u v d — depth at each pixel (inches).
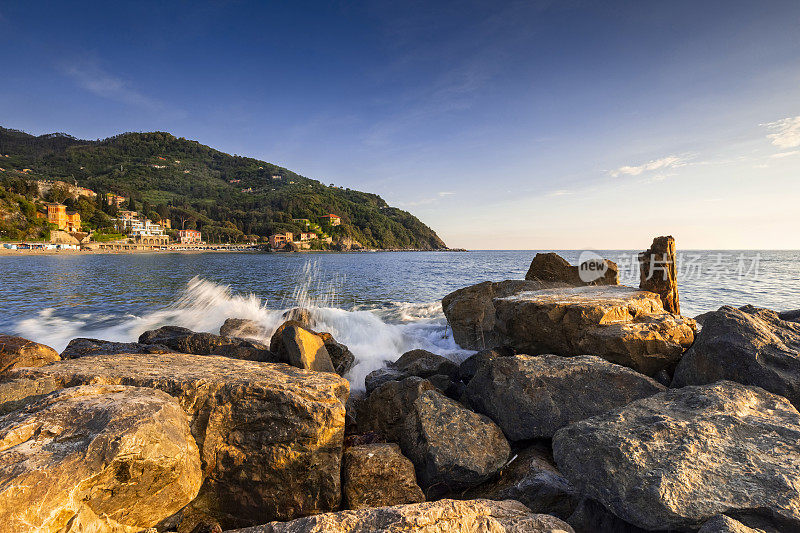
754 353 236.2
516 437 237.3
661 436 170.4
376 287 1263.5
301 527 139.2
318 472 190.2
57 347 520.1
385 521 139.8
